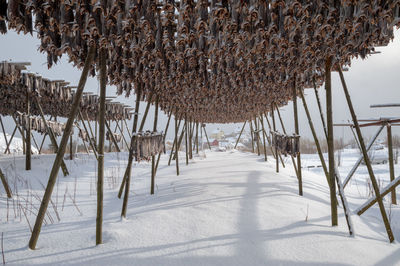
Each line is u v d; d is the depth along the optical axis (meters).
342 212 3.20
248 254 2.01
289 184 4.37
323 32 2.38
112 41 2.49
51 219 2.98
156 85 3.87
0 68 4.80
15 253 2.12
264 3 2.19
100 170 2.34
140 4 2.22
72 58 2.46
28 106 5.86
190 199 3.42
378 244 2.33
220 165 6.78
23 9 1.96
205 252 2.04
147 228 2.54
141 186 4.81
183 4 2.18
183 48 3.10
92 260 1.97
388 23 2.35
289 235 2.35
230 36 2.50
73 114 2.36
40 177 5.36
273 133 4.88
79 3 2.00
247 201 3.26
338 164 11.20
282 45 2.58
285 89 4.84
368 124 5.12
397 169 9.55
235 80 4.12
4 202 3.70
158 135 3.54
